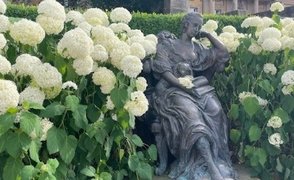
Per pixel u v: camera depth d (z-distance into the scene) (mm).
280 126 3912
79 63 2959
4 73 2732
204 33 4445
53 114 2803
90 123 3170
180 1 11664
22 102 2658
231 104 4465
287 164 3955
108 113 3330
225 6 30547
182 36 4438
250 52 4309
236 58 4559
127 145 3467
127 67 3195
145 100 3279
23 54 2893
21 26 2896
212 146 3760
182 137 3746
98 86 3252
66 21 3580
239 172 4102
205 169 3646
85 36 2943
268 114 4004
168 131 3879
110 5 18891
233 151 4406
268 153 3973
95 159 3254
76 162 3168
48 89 2871
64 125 2977
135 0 18734
